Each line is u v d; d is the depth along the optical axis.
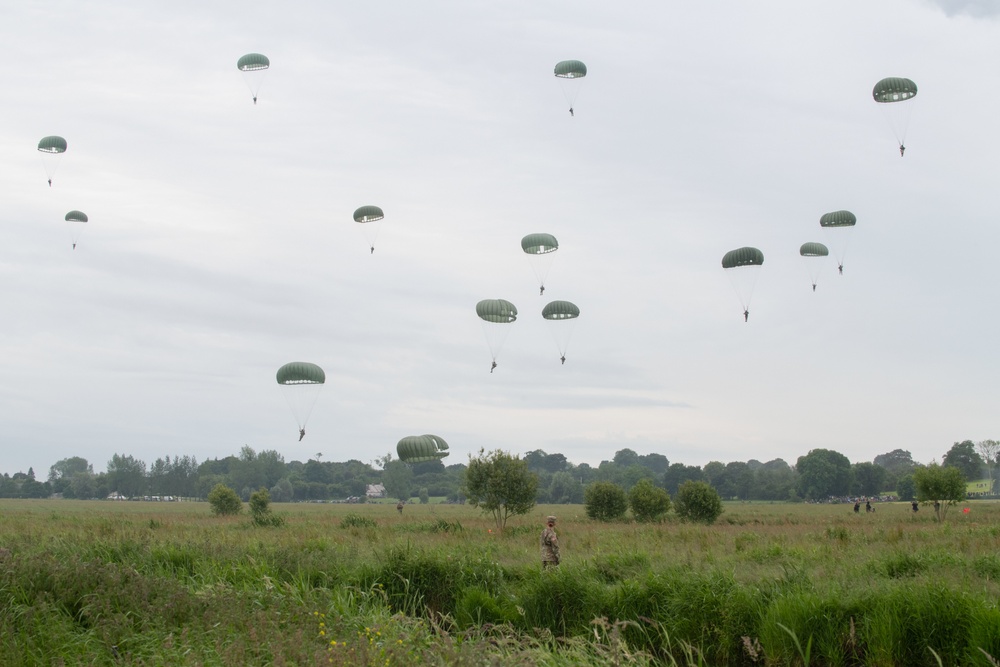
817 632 16.11
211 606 13.72
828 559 23.86
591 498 58.97
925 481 56.53
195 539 28.62
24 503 136.88
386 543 29.02
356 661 10.18
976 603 15.65
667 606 17.70
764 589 18.03
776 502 172.75
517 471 45.84
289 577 19.75
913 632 15.78
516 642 13.22
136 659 10.74
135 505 131.12
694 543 32.09
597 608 18.25
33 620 12.48
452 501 194.62
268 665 10.42
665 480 187.50
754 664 16.42
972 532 36.34
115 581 14.73
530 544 32.19
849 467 170.88
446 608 19.58
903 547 26.70
